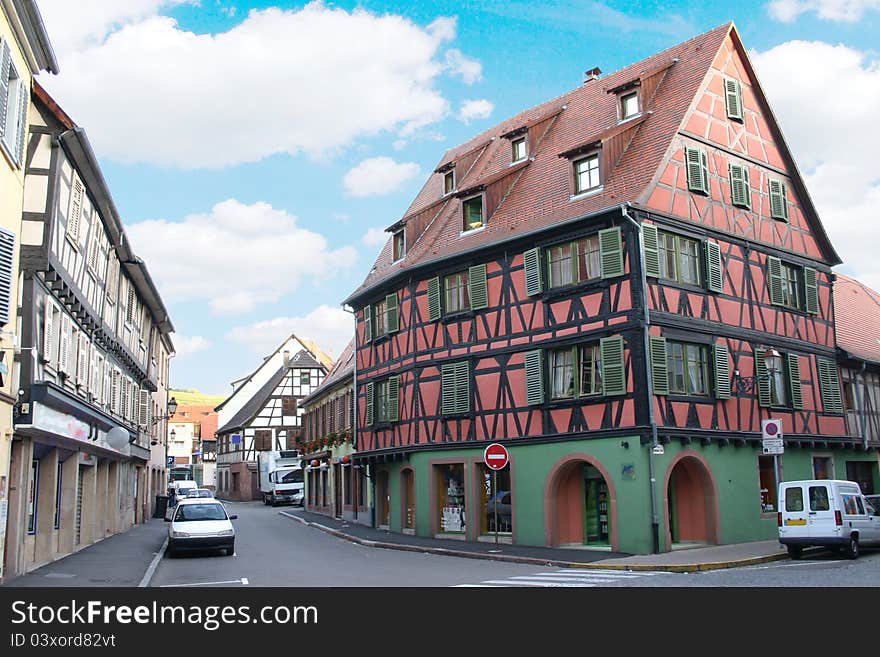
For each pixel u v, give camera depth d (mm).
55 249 15359
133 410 30047
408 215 27766
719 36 23344
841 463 25250
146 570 16594
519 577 14914
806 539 17406
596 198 21078
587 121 24797
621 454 19141
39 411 14797
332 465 37188
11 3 12086
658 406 18953
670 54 24766
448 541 23250
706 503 20156
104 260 21250
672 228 20438
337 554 21047
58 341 16609
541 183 23844
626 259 19688
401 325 26812
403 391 26500
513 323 22297
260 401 62281
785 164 24812
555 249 21531
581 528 20938
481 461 22844
